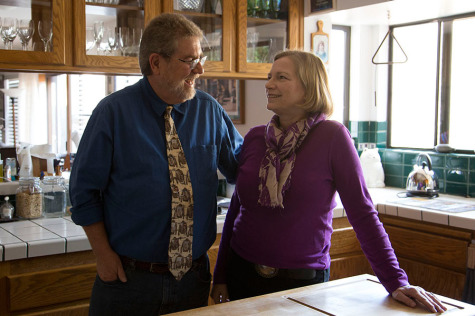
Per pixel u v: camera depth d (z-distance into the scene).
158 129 1.63
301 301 1.40
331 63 3.72
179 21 1.56
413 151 3.57
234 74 2.88
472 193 3.18
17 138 6.54
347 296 1.45
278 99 1.68
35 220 2.52
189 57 1.54
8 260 2.02
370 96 3.80
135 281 1.60
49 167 3.26
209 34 2.80
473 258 2.50
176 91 1.58
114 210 1.60
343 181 1.60
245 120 3.35
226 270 1.89
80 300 2.16
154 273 1.61
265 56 3.00
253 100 3.27
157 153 1.60
